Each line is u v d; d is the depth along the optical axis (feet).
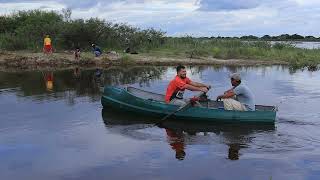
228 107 41.32
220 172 28.04
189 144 34.35
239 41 136.98
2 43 110.93
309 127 39.60
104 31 120.37
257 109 43.06
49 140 35.35
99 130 38.58
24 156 31.40
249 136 36.60
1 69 88.33
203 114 41.09
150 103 42.88
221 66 99.45
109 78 75.20
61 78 74.54
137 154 31.78
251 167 28.96
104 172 28.12
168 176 27.35
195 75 79.71
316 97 55.21
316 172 27.99
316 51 126.41
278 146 33.73
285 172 28.04
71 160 30.48
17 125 40.19
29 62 94.73
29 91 59.57
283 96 55.98
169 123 41.27
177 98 43.75
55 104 50.21
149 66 97.19
